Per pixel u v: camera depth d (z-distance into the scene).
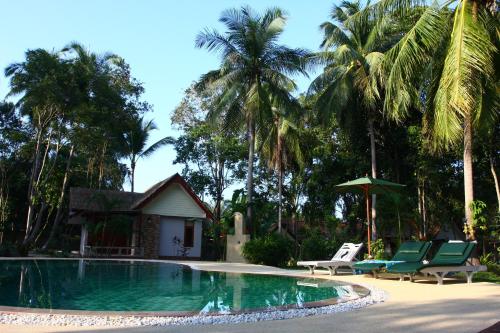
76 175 38.31
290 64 26.72
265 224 26.06
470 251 12.45
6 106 34.78
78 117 27.33
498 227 18.61
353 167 29.30
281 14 27.42
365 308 7.44
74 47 31.22
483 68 13.07
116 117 31.52
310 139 33.06
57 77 26.00
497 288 10.80
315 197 31.45
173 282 13.04
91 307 8.26
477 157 25.47
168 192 29.92
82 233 30.39
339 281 12.93
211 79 27.78
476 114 15.51
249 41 26.08
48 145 29.31
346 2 27.91
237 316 6.58
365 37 26.69
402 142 27.69
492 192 27.55
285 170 33.91
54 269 16.88
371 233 27.64
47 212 39.09
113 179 43.88
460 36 13.19
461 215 29.33
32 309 6.89
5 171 34.47
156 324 6.02
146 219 28.91
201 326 5.84
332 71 26.48
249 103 25.17
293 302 8.88
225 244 27.70
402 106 20.75
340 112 26.09
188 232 30.77
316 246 24.42
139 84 39.12
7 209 35.72
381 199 24.88
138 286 11.96
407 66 14.75
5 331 5.38
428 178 27.39
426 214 29.28
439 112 13.53
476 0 14.26
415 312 6.94
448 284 12.02
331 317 6.53
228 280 13.68
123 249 29.25
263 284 12.52
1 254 24.78
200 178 42.44
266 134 27.20
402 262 13.78
